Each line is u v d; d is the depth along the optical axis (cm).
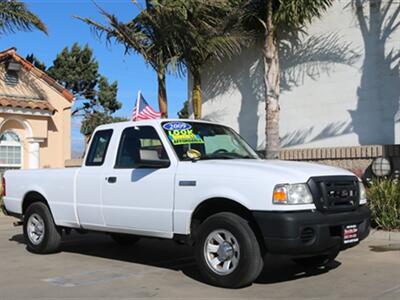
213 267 664
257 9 1365
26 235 952
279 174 632
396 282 671
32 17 1673
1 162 2059
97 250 968
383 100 1298
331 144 1380
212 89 1636
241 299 604
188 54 1415
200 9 1355
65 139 2278
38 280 727
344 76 1364
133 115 1291
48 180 909
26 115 2114
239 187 643
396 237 988
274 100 1312
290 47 1459
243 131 1559
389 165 1170
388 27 1291
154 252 940
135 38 1395
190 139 765
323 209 633
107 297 627
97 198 814
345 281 682
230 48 1461
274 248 613
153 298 618
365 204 718
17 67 2130
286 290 641
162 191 723
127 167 785
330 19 1388
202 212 698
